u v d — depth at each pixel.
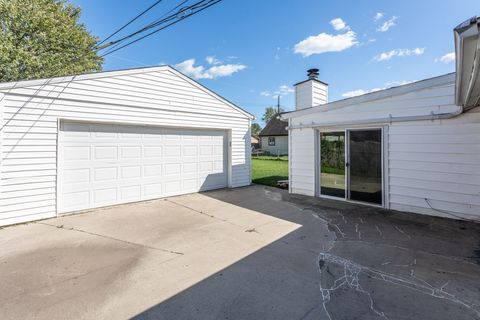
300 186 7.76
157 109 7.20
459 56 2.27
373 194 6.18
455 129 5.04
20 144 5.11
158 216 5.55
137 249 3.78
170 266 3.22
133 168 6.84
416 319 2.18
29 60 10.71
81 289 2.69
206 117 8.37
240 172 9.40
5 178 4.95
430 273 2.97
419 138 5.46
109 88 6.29
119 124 6.55
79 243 4.02
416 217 5.23
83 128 6.00
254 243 3.98
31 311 2.32
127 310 2.33
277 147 28.86
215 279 2.88
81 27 14.27
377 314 2.25
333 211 5.80
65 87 5.64
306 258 3.42
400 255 3.48
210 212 5.87
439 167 5.23
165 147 7.49
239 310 2.32
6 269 3.15
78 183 5.92
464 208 4.98
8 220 4.97
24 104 5.15
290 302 2.44
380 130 6.01
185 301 2.47
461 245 3.79
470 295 2.52
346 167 6.64
